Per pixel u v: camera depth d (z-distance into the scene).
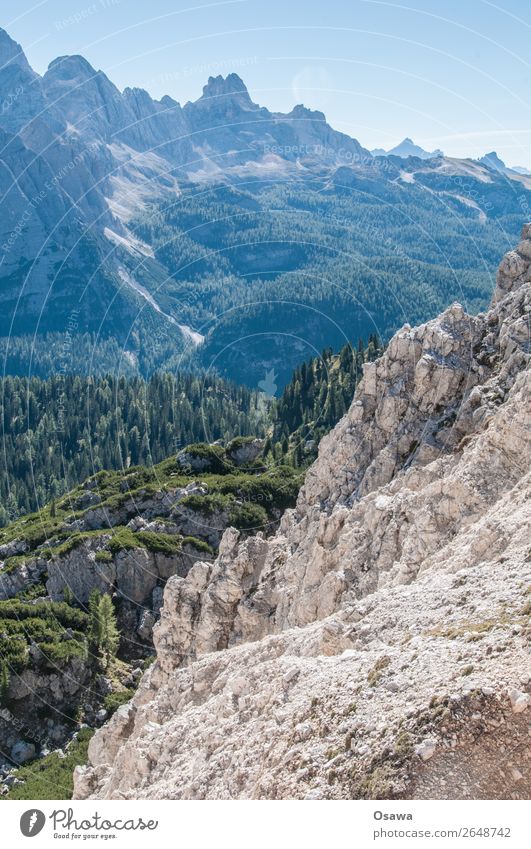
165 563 145.88
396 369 80.56
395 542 62.91
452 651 38.75
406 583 57.81
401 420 78.25
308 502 83.94
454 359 76.94
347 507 76.50
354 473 79.75
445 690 35.44
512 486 58.41
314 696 41.50
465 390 75.69
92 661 129.12
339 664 43.88
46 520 173.62
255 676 51.75
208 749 47.84
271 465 173.38
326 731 38.19
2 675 121.50
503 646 37.09
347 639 47.12
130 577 145.00
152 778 53.66
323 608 64.00
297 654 53.97
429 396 76.50
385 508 65.75
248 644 66.88
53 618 135.00
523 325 74.00
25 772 112.12
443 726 33.91
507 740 33.12
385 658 40.69
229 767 42.97
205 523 151.75
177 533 151.50
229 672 60.41
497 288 82.06
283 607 72.25
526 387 60.31
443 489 60.78
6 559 160.38
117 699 124.75
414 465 72.88
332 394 193.50
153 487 167.50
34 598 146.25
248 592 77.56
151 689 78.94
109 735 76.38
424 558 58.31
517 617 39.53
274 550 80.38
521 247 81.50
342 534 69.62
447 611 44.09
